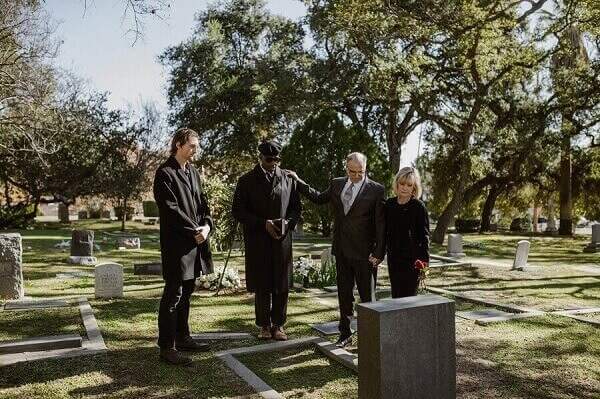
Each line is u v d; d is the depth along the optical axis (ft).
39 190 105.60
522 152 77.61
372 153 65.26
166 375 14.62
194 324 20.95
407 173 16.47
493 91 74.49
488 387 14.25
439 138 97.91
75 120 83.20
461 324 21.57
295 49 90.94
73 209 181.98
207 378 14.39
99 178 105.29
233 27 103.81
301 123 79.56
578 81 68.69
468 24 58.54
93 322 20.48
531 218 151.12
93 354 16.49
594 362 16.55
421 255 16.44
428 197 115.55
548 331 20.38
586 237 89.04
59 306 23.89
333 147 64.44
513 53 67.67
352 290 17.33
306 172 64.44
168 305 15.53
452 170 100.22
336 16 61.16
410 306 11.36
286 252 18.04
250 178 17.92
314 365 15.69
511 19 61.93
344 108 90.53
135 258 50.06
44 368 15.17
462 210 114.11
